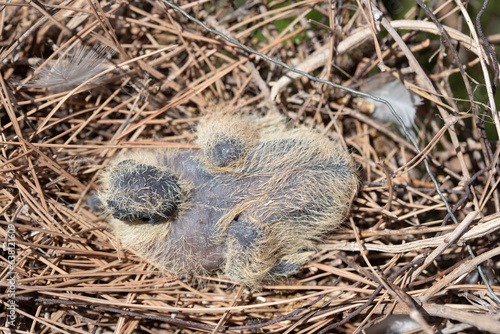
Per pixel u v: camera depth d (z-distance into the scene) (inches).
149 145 12.6
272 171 12.2
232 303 12.2
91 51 12.5
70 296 11.8
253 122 12.8
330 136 13.3
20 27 12.8
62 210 12.4
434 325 11.9
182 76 13.3
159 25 13.2
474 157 13.2
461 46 13.4
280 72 13.5
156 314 12.1
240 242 12.0
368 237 12.5
